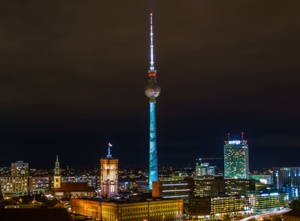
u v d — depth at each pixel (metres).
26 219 174.00
